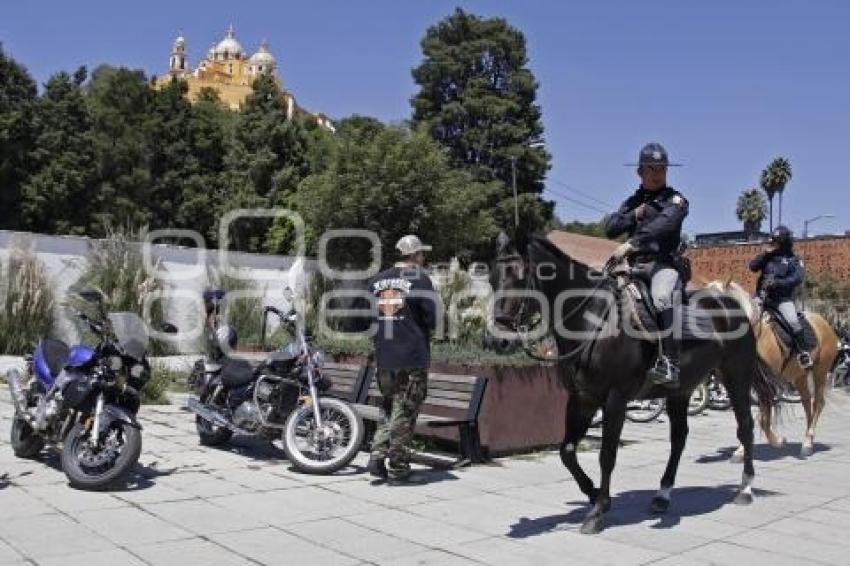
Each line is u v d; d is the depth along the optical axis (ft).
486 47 173.58
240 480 23.36
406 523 19.43
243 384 26.25
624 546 18.08
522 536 18.63
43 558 15.80
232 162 156.46
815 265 158.51
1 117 133.80
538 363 29.40
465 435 27.12
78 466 21.42
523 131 168.66
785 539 19.06
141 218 146.41
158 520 18.83
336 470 24.52
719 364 23.34
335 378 31.91
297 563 16.14
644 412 41.01
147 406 38.01
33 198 136.15
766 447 33.60
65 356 24.17
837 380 60.34
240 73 494.18
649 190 20.85
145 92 163.43
